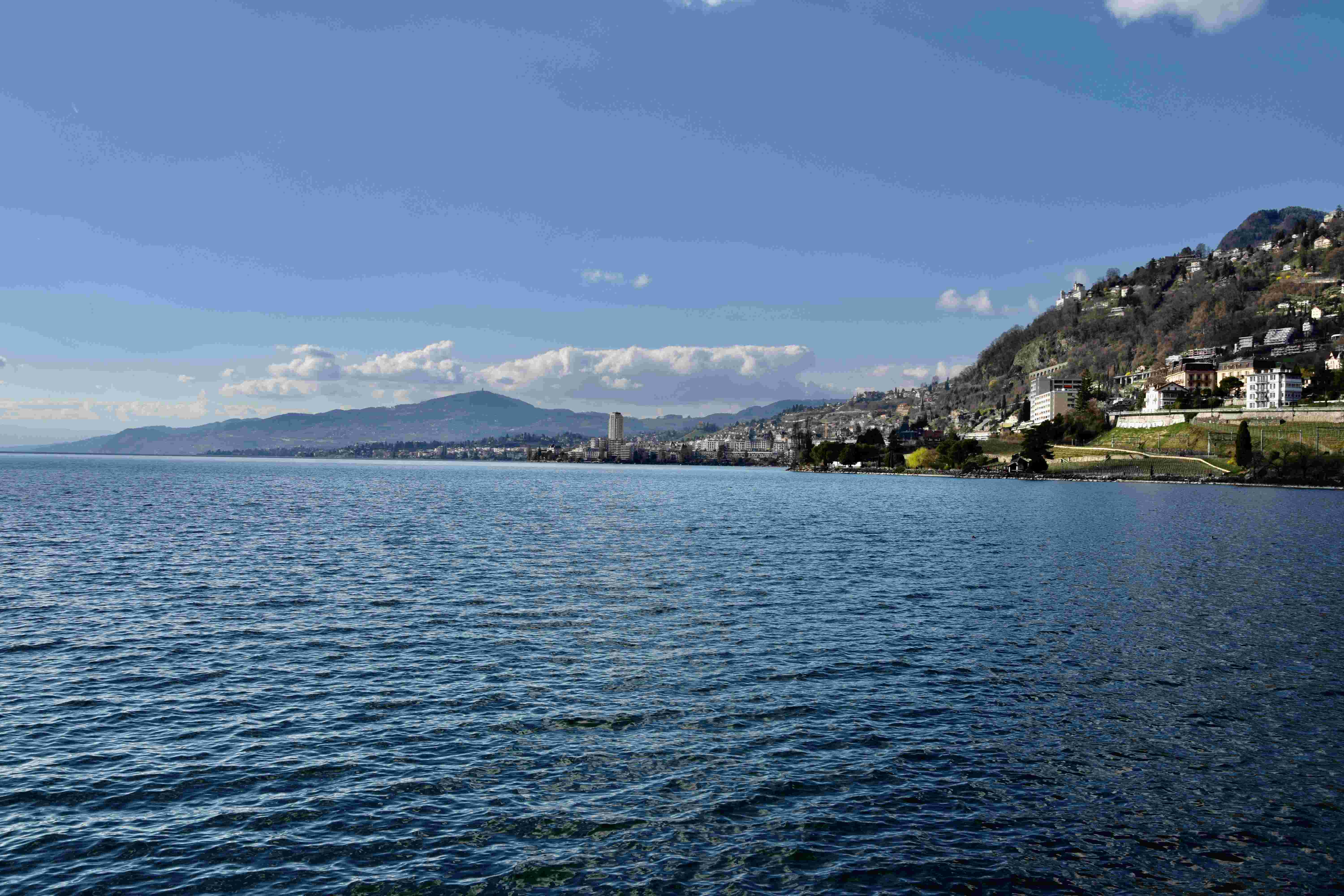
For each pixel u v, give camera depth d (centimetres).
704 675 3538
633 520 11644
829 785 2434
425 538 8762
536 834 2131
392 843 2081
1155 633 4397
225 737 2769
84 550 7381
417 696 3222
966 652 3959
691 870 1970
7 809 2219
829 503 16500
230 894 1850
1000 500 17938
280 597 5216
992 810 2295
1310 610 5069
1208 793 2414
